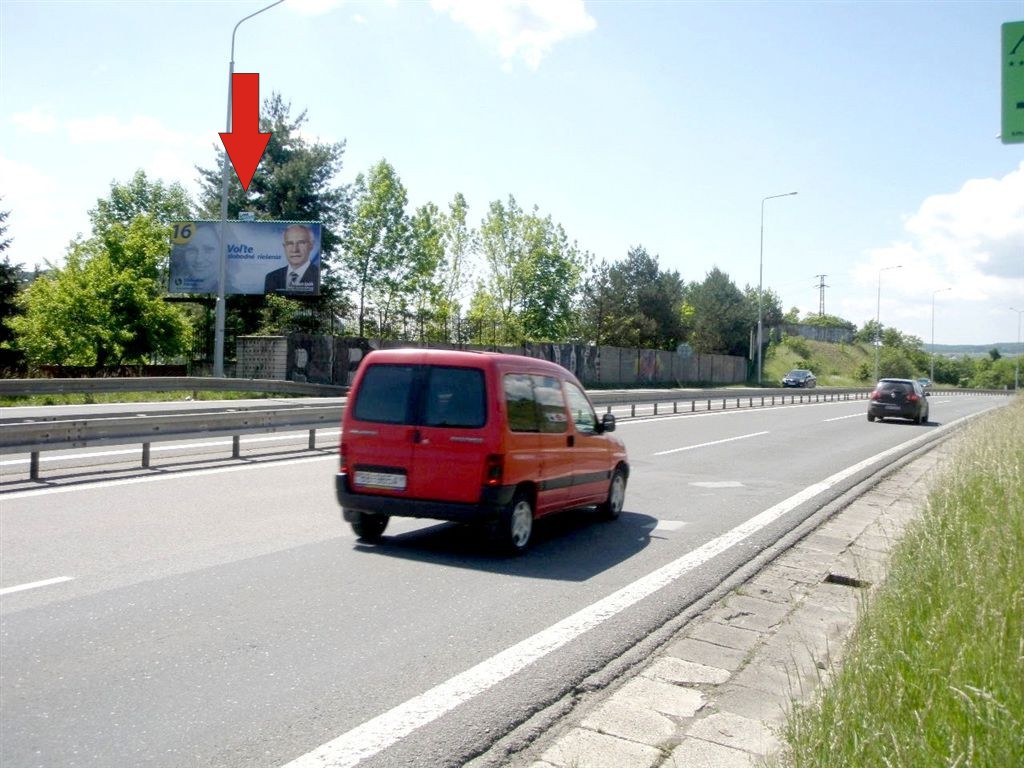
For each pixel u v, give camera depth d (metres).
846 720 3.61
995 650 4.20
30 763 3.74
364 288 49.78
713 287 84.88
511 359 8.24
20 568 7.00
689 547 8.66
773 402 43.72
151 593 6.42
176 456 14.38
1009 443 13.05
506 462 7.76
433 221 51.38
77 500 10.09
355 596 6.52
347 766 3.81
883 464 16.44
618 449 10.12
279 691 4.63
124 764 3.76
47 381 22.69
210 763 3.79
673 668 5.25
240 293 39.44
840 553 8.59
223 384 27.70
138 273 42.34
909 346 127.81
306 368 34.69
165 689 4.62
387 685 4.77
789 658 5.46
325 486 11.68
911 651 4.41
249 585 6.72
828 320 143.62
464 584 6.97
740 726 4.39
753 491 12.59
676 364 63.44
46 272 46.84
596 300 69.56
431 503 7.80
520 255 59.50
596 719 4.45
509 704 4.55
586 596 6.73
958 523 7.08
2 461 13.20
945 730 3.56
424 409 7.95
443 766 3.84
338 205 48.06
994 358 140.25
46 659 5.02
